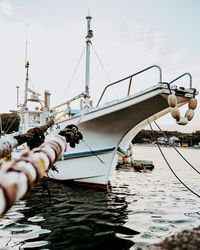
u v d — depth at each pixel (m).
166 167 20.14
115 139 7.89
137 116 7.19
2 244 3.89
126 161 10.13
